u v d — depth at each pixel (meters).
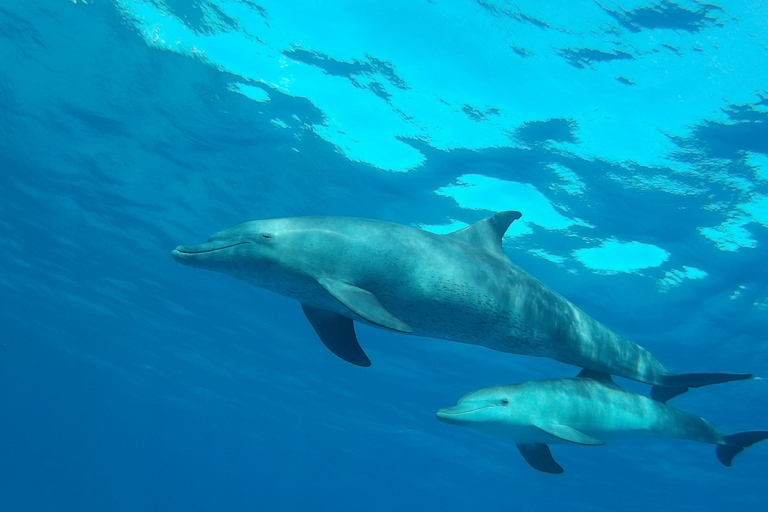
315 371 24.52
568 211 10.89
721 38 7.24
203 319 22.52
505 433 5.52
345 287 4.28
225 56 9.96
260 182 13.26
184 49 10.10
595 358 5.61
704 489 27.00
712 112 8.16
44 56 11.55
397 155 10.89
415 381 21.75
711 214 9.87
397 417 27.77
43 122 13.74
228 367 28.38
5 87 12.98
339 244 4.58
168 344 27.78
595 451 24.59
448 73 8.90
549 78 8.48
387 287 4.66
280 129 11.32
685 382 5.75
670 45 7.54
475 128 9.73
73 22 10.39
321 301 4.82
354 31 8.70
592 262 12.17
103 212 16.95
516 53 8.27
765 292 11.40
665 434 5.84
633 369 5.87
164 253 18.12
